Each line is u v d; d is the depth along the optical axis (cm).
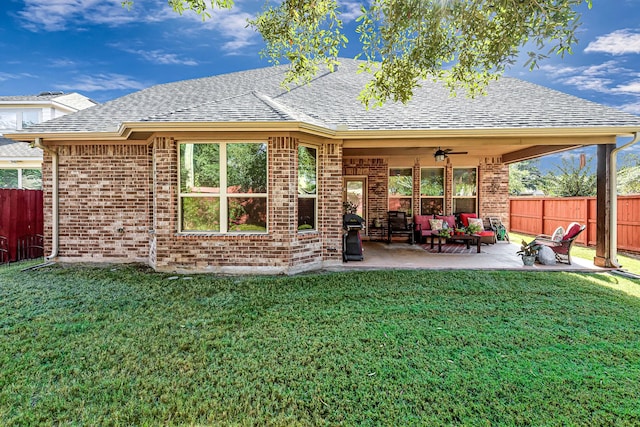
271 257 720
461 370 326
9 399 279
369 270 745
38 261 868
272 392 291
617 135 751
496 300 529
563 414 265
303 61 500
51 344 374
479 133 752
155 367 329
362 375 317
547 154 998
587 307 498
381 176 1227
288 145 713
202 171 728
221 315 464
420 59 442
